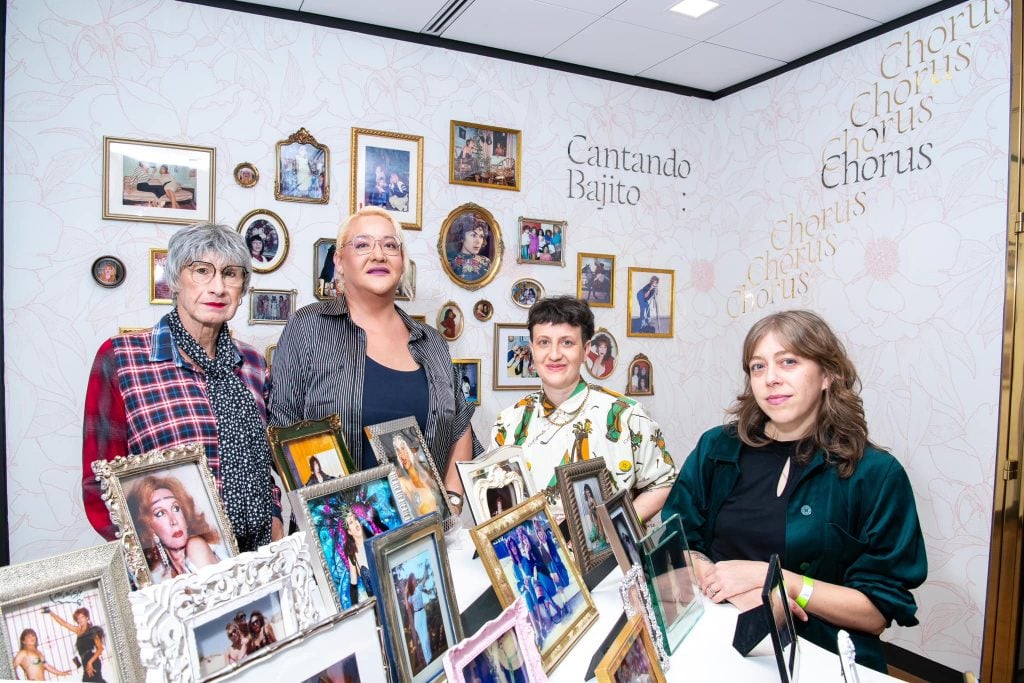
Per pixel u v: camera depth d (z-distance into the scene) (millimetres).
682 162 3756
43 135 2438
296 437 1178
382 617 755
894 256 2848
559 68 3375
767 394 1398
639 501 1812
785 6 2750
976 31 2537
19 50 2396
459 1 2740
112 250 2551
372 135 2951
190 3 2643
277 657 644
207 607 694
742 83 3641
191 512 917
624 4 2764
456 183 3148
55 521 2473
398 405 1815
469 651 775
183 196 2641
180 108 2637
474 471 1319
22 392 2420
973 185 2551
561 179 3414
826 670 1042
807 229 3270
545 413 1881
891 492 1340
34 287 2434
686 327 3805
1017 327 2402
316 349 1805
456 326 3166
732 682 971
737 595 1271
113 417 1266
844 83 3080
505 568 990
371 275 1806
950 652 2602
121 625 698
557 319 1776
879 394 2904
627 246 3607
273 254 2787
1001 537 2445
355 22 2916
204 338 1365
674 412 3787
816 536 1379
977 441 2533
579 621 1084
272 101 2787
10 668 627
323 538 950
